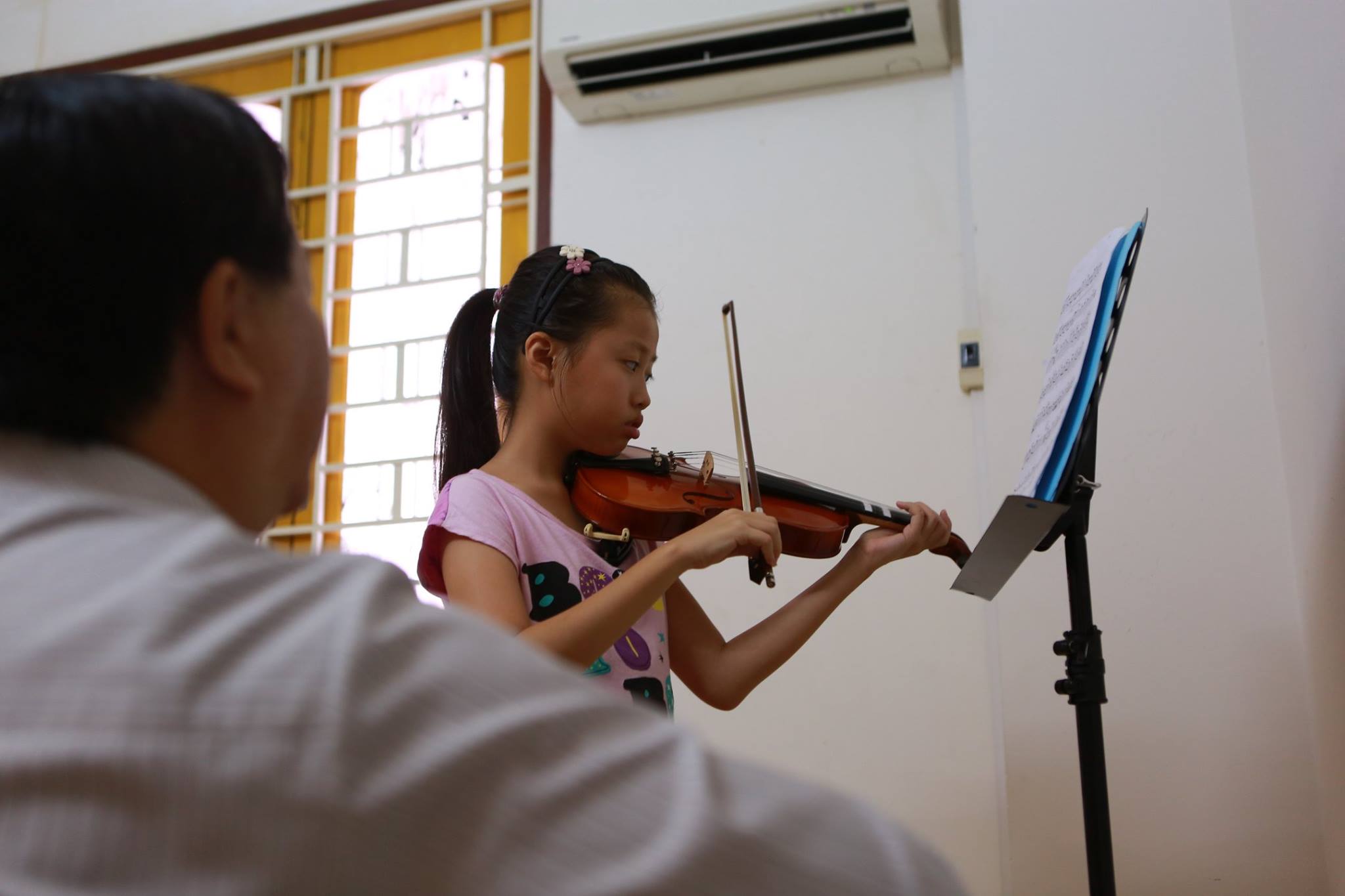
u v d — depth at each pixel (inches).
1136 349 79.3
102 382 17.8
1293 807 70.4
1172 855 71.5
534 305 57.3
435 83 111.7
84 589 15.0
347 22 113.4
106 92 18.8
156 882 13.2
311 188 112.2
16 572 15.2
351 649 14.5
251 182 19.9
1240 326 77.9
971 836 78.1
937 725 80.8
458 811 14.1
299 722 13.8
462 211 107.4
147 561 15.5
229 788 13.5
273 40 115.5
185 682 14.0
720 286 94.1
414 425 104.1
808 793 15.9
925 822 79.2
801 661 84.4
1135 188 82.1
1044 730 75.1
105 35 120.3
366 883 13.7
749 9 93.3
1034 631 76.6
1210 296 78.9
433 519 52.5
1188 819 71.7
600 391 55.5
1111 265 49.8
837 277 91.7
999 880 76.9
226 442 19.5
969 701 80.7
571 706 15.3
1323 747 69.0
